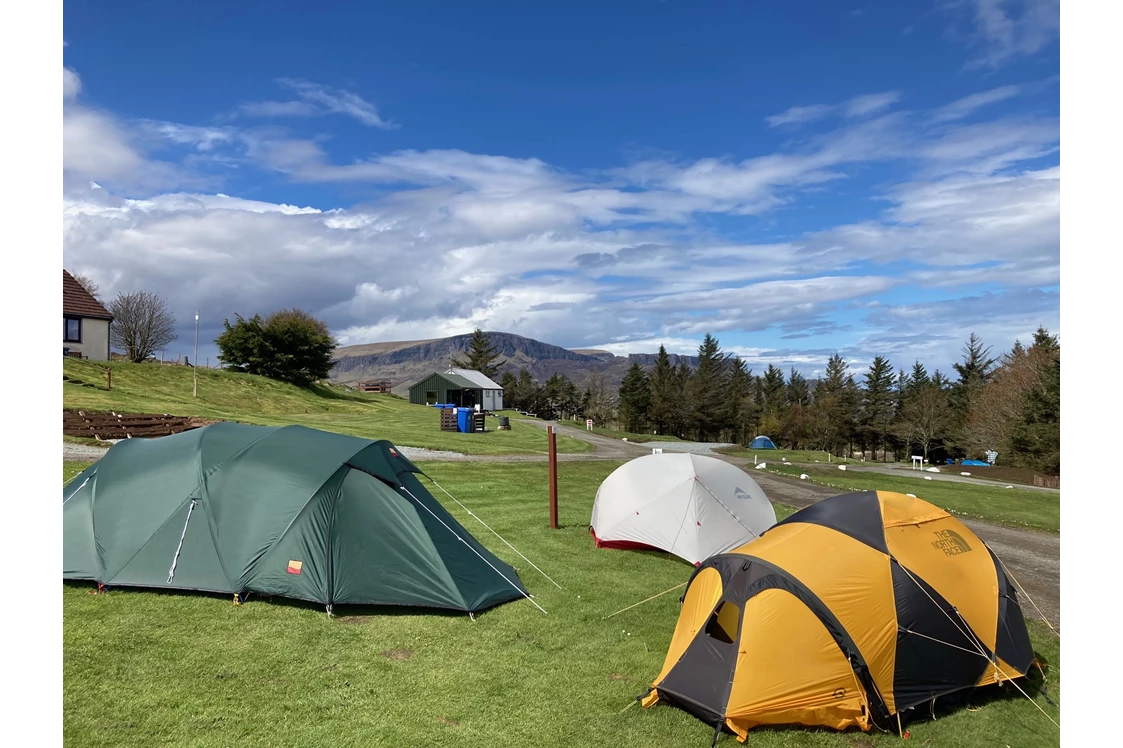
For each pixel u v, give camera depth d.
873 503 7.68
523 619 8.85
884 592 6.61
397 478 9.45
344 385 80.44
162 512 8.73
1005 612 7.40
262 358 58.72
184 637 7.39
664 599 10.04
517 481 20.78
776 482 27.47
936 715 6.63
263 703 6.20
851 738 6.20
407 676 6.99
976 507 23.69
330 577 8.42
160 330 63.62
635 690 6.99
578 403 110.50
